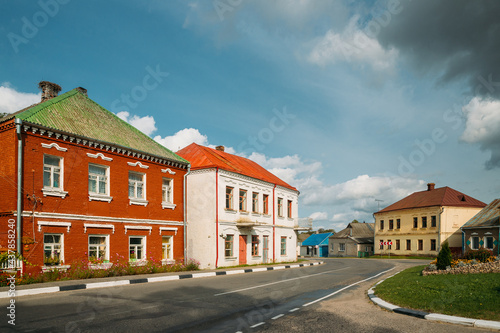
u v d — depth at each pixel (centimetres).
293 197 3597
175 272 1917
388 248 5294
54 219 1516
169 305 965
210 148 3136
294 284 1512
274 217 3180
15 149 1412
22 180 1411
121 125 2167
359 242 6028
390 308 921
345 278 1812
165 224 2122
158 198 2095
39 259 1446
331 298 1140
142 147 2062
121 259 1800
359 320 812
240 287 1380
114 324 742
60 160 1587
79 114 1877
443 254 1669
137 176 1998
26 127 1441
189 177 2538
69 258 1567
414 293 1085
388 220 5362
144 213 1988
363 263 3350
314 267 2780
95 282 1349
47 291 1170
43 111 1636
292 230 3512
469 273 1496
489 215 3706
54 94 2180
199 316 839
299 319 823
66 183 1585
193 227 2473
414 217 4869
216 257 2372
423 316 827
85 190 1669
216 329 727
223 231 2469
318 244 7119
